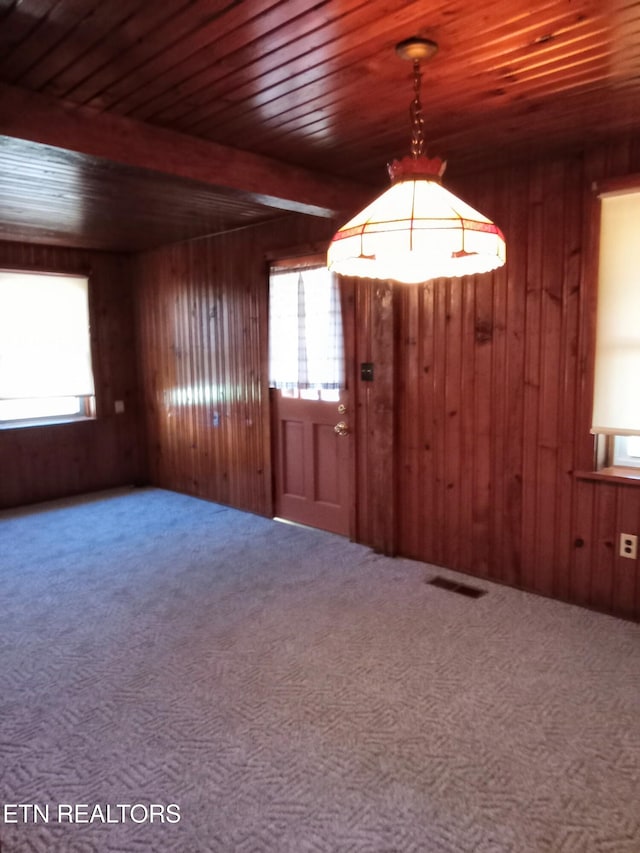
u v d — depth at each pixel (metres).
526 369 3.12
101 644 2.72
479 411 3.32
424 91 2.21
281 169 3.01
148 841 1.64
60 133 2.29
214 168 2.75
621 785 1.82
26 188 3.33
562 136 2.66
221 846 1.62
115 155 2.45
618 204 2.73
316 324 4.09
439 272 1.95
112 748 2.02
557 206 2.93
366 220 1.60
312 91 2.21
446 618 2.92
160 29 1.77
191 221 4.27
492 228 1.58
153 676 2.45
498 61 1.98
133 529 4.44
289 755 1.97
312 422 4.27
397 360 3.63
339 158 2.98
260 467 4.71
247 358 4.67
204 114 2.41
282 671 2.47
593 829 1.66
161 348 5.54
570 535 3.05
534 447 3.13
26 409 5.32
